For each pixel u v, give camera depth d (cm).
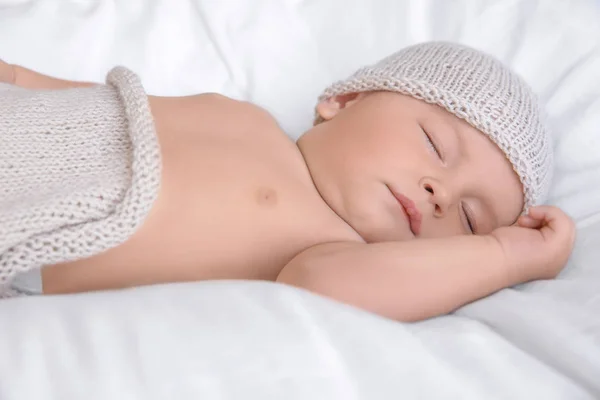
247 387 56
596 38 136
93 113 94
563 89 131
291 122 140
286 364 59
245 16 145
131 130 88
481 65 116
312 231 100
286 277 89
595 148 123
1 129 88
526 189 109
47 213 79
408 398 59
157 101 108
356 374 60
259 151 105
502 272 91
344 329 64
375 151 107
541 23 141
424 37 147
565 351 74
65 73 134
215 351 58
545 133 115
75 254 81
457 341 71
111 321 61
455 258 89
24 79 119
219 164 98
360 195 106
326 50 146
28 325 60
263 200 98
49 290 90
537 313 81
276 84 142
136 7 142
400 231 106
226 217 94
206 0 143
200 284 70
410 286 86
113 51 138
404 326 72
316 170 112
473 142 107
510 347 73
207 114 108
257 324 62
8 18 134
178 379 55
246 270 95
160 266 91
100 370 55
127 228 83
